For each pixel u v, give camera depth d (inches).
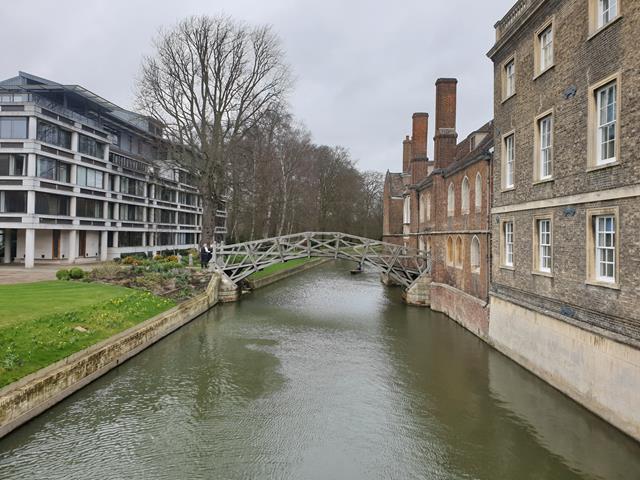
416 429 359.9
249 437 349.7
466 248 695.7
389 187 1544.0
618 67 324.5
